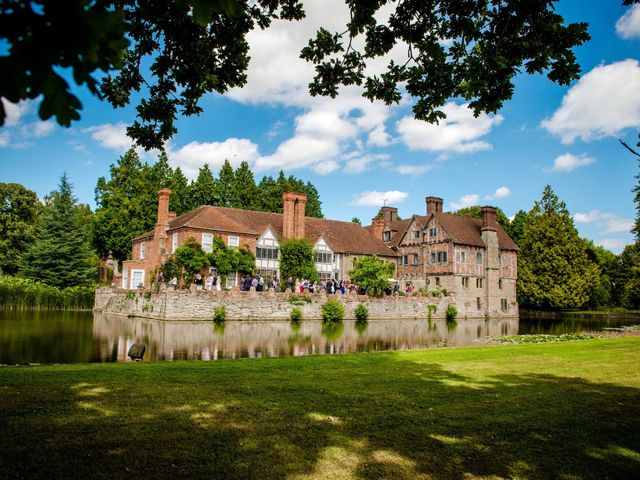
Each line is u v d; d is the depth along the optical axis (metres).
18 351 16.72
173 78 8.45
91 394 7.55
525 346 15.92
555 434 6.24
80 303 42.66
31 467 4.74
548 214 59.91
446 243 52.91
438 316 44.12
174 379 9.02
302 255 44.56
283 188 71.75
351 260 52.03
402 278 56.47
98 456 5.08
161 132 8.82
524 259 60.91
